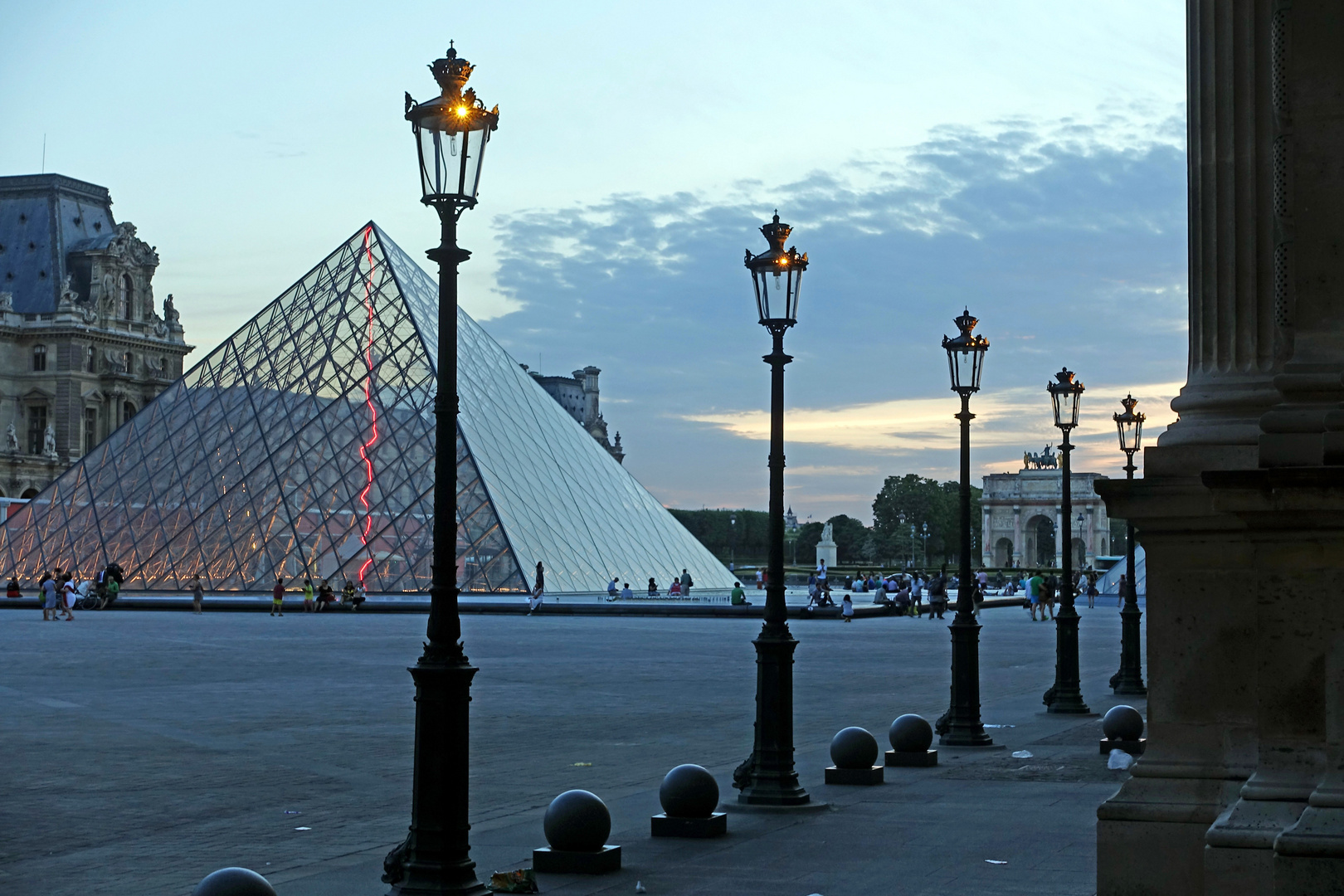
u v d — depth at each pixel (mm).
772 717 18406
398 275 104062
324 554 89875
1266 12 11758
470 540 88438
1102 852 11445
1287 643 10148
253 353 102562
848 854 15062
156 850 16141
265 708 31875
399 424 94500
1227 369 11836
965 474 25375
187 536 93375
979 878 13695
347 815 18484
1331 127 10070
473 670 13086
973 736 24828
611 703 33625
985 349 25484
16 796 19938
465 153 13391
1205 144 11992
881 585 100938
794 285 19094
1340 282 10109
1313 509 9789
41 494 101062
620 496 106750
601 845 14484
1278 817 10062
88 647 54062
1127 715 23938
